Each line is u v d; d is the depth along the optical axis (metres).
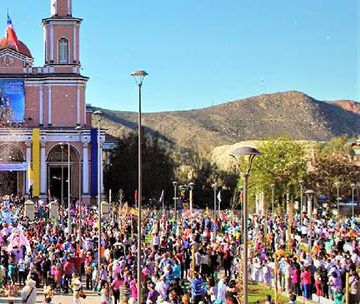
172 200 121.94
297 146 100.94
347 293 31.69
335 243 48.56
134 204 107.00
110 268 38.34
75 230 56.50
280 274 40.16
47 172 108.94
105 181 119.62
